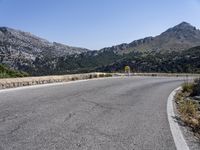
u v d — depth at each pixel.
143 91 18.58
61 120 8.11
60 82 25.53
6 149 5.26
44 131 6.74
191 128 8.03
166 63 132.38
